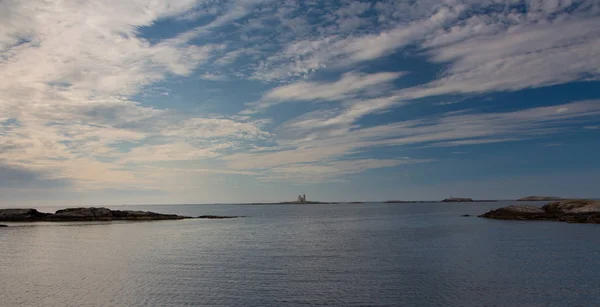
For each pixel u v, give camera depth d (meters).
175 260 34.00
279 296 22.27
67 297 22.16
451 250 38.28
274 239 51.53
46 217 92.06
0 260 34.25
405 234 56.22
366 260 33.47
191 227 74.31
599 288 23.30
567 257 33.34
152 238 52.84
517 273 27.36
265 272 28.70
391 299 21.59
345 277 26.88
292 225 81.19
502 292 22.70
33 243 46.66
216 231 64.88
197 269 29.86
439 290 23.23
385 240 48.62
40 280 26.25
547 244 41.22
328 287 24.16
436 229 63.66
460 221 82.81
